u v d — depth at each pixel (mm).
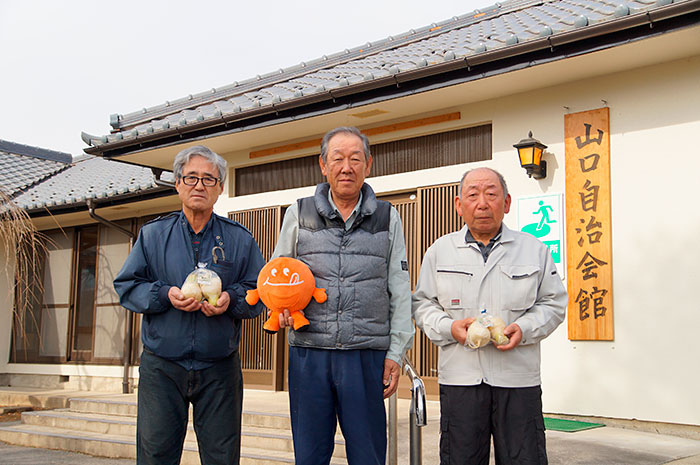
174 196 9820
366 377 2969
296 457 2986
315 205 3100
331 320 2959
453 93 6594
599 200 6074
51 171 13695
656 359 5707
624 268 5938
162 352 3215
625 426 5801
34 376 11891
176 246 3344
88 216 11273
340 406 2965
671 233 5734
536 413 3096
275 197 8430
